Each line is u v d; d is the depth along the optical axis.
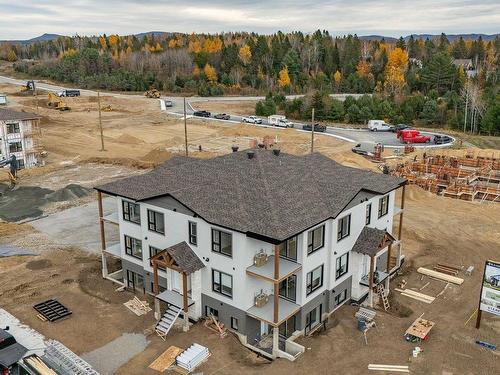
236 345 28.36
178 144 88.88
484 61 190.50
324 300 31.27
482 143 89.44
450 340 28.89
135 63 199.50
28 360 25.16
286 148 83.56
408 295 34.69
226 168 33.78
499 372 25.84
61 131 99.88
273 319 27.38
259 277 27.19
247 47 199.62
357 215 32.25
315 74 181.62
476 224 49.44
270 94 130.75
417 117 112.12
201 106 137.00
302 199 30.19
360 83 158.12
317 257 29.53
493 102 102.50
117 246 37.59
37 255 41.56
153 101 143.12
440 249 43.09
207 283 29.91
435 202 56.59
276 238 25.52
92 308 32.59
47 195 58.53
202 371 25.89
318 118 115.12
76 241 44.84
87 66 190.88
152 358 27.05
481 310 29.81
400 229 37.59
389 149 81.50
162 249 32.16
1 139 69.00
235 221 27.67
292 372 25.72
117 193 33.09
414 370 25.94
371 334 29.55
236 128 100.19
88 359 26.95
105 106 134.00
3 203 56.72
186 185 32.12
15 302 33.28
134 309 32.19
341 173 35.53
